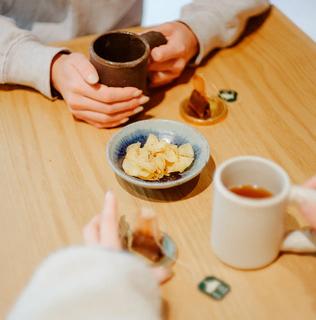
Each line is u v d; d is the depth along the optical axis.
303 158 0.69
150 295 0.43
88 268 0.41
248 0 0.93
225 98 0.80
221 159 0.69
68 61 0.76
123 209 0.62
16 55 0.80
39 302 0.39
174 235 0.58
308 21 1.81
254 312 0.50
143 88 0.75
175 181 0.60
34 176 0.66
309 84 0.83
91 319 0.39
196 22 0.86
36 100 0.80
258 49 0.92
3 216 0.60
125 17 1.08
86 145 0.71
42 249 0.57
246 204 0.47
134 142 0.68
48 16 1.00
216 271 0.54
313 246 0.53
